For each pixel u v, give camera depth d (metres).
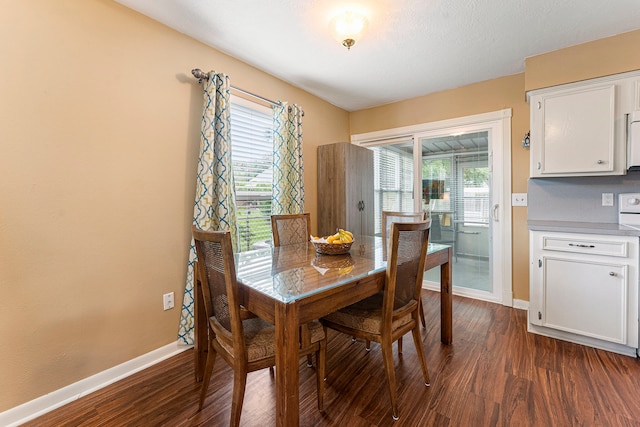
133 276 1.93
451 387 1.71
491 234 3.16
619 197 2.38
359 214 3.56
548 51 2.46
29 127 1.52
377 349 2.20
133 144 1.92
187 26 2.12
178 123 2.17
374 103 3.84
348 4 1.88
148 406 1.59
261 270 1.60
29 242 1.53
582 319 2.16
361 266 1.67
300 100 3.31
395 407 1.48
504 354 2.06
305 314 1.22
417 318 1.76
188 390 1.73
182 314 2.18
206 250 1.44
